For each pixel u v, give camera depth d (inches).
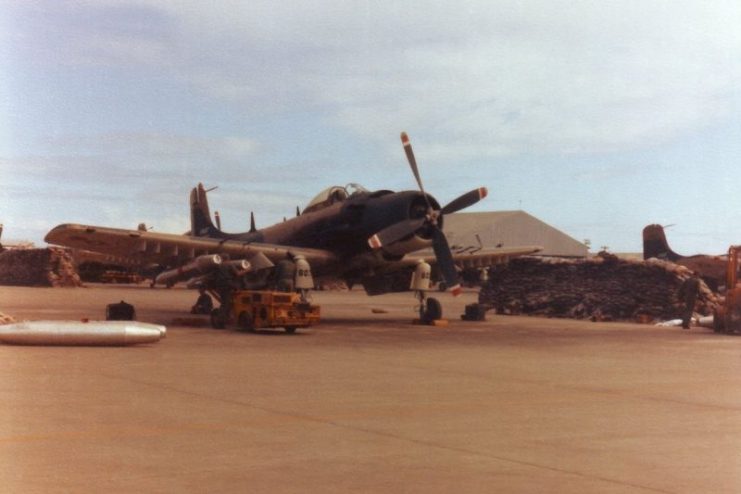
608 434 347.9
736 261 1127.6
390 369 584.1
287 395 442.0
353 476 263.4
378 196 1112.8
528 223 3695.9
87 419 355.9
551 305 1499.8
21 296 1833.2
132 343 721.0
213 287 1013.2
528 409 412.5
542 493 246.5
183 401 411.8
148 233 991.6
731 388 512.1
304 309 912.3
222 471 266.4
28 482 247.6
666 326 1262.3
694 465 289.4
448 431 346.3
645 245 2321.6
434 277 1250.6
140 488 242.2
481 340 886.4
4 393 427.8
